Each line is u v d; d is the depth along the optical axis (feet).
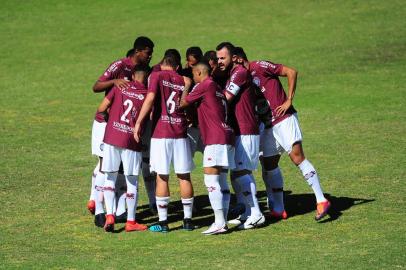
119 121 106.32
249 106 107.14
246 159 106.93
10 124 180.65
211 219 113.91
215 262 92.12
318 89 201.98
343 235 101.71
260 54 236.84
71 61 239.50
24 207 119.96
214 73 109.60
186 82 106.63
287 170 140.67
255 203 106.83
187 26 271.69
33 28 276.41
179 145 105.70
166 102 105.09
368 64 223.92
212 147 103.45
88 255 96.37
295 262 90.84
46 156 154.51
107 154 106.32
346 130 165.78
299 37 255.09
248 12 287.48
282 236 102.89
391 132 161.48
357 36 253.24
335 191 124.26
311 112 182.70
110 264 92.32
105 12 293.84
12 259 94.73
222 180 109.70
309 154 149.07
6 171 142.82
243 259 92.89
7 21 285.02
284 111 108.27
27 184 133.90
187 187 106.83
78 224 111.04
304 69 221.25
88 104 197.88
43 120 184.14
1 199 124.47
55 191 129.59
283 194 123.85
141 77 107.34
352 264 89.30
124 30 270.87
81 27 276.41
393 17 271.49
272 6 294.66
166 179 106.11
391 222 106.32
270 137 110.93
